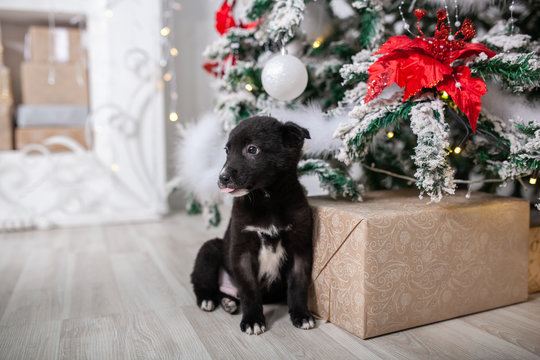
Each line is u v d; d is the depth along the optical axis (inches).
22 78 122.0
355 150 55.0
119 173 128.2
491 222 59.9
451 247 57.1
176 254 94.5
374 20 64.1
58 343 53.7
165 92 143.2
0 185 118.6
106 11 122.2
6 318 61.7
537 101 61.4
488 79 57.2
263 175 53.1
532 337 53.3
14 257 93.5
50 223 121.0
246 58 71.6
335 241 56.0
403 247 53.7
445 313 58.0
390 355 49.2
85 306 66.0
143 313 63.0
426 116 51.3
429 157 49.1
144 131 129.7
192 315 62.1
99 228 121.3
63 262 89.6
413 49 53.9
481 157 67.1
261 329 55.5
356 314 53.5
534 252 67.1
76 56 125.2
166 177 143.9
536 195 77.5
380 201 62.1
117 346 52.8
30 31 121.2
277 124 54.7
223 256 66.0
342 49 69.8
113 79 125.3
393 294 53.8
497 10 66.1
